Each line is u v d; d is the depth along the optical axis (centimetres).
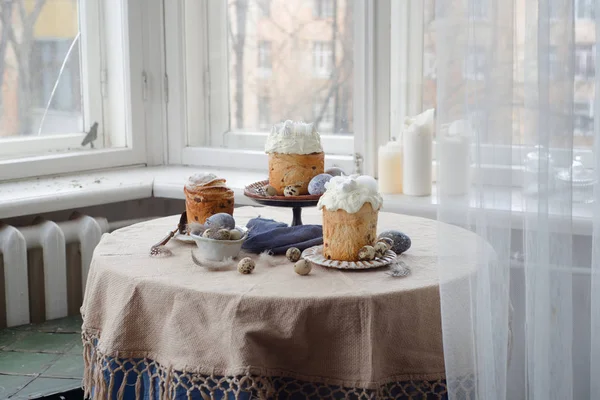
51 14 243
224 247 143
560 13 134
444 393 135
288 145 156
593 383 148
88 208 238
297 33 247
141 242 161
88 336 144
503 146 135
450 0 134
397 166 215
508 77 135
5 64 235
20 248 206
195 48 260
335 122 247
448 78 136
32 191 220
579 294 158
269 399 126
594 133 144
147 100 260
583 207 153
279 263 145
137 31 253
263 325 125
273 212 186
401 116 225
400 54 221
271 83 254
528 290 140
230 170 256
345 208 139
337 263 141
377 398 125
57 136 249
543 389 140
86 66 253
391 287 130
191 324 130
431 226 174
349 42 240
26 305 211
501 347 137
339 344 127
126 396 138
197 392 129
